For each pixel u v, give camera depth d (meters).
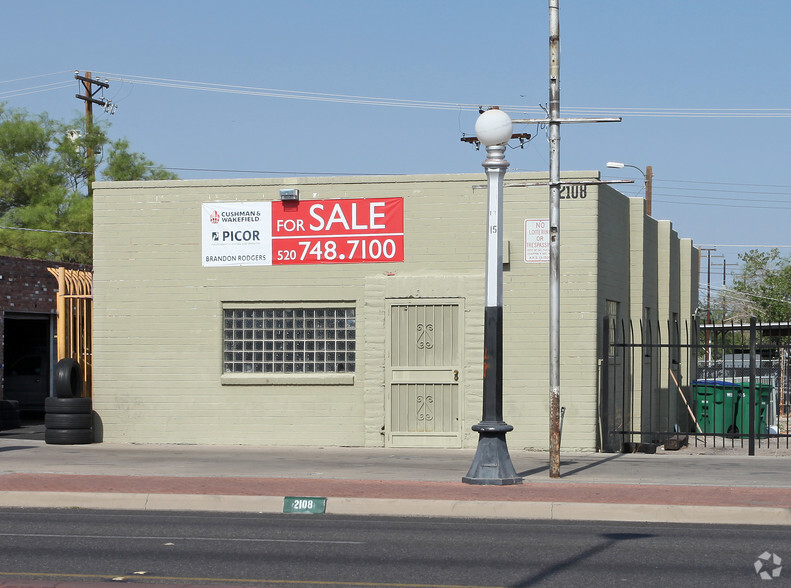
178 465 16.42
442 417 18.52
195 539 10.80
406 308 18.66
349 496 13.05
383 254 18.83
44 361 28.53
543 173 18.20
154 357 19.55
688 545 10.42
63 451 18.50
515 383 18.25
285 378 19.08
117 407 19.64
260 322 19.41
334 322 19.14
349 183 18.95
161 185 19.59
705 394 23.92
